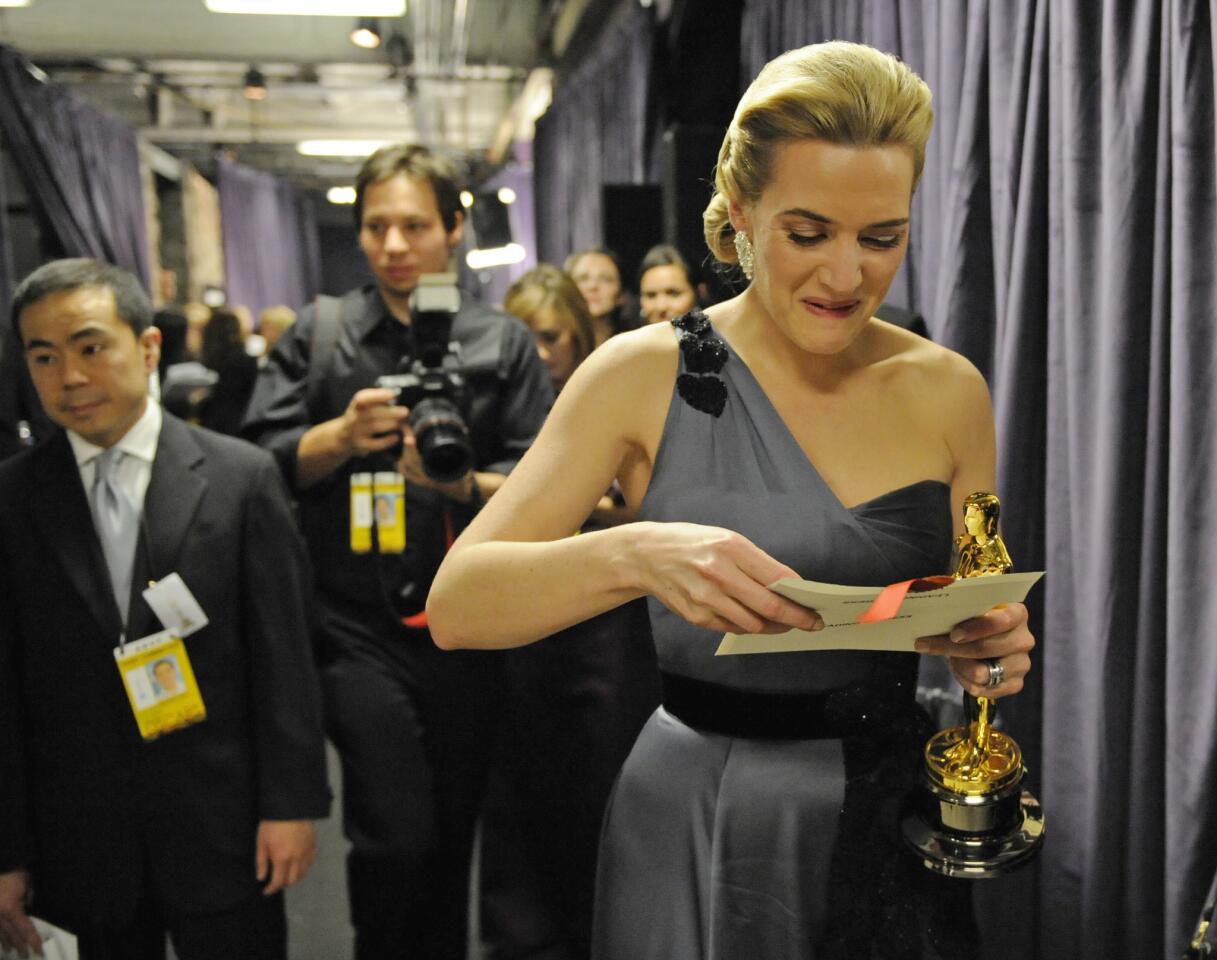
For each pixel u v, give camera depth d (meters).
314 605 1.83
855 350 1.09
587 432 1.05
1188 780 1.42
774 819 1.04
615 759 2.09
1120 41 1.51
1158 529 1.50
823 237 0.89
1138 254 1.51
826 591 0.80
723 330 1.08
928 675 1.96
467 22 7.37
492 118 10.93
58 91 7.37
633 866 1.10
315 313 2.23
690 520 1.04
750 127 0.91
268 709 1.65
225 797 1.61
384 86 8.48
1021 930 1.79
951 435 1.10
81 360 1.52
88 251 7.35
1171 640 1.43
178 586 1.56
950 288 1.93
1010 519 1.80
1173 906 1.44
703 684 1.09
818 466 1.05
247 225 12.91
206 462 1.65
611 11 6.11
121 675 1.55
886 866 1.04
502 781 2.25
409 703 2.04
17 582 1.55
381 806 1.98
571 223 7.24
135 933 1.61
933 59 2.12
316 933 2.54
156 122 9.66
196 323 7.20
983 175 1.90
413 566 2.03
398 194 2.09
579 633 2.10
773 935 1.04
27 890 1.59
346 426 1.96
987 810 0.98
